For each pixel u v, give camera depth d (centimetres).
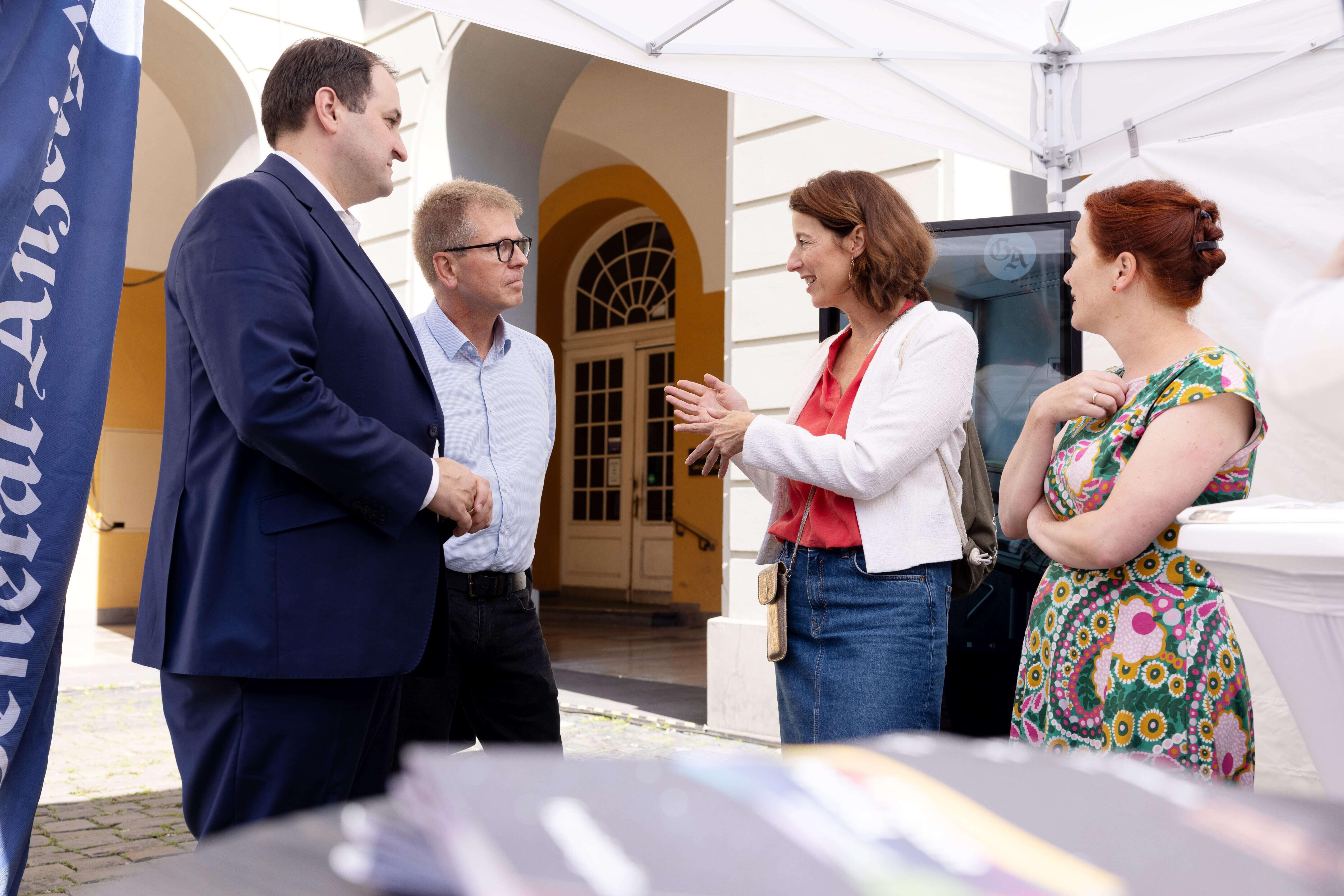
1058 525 154
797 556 188
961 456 203
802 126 475
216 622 154
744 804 19
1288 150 315
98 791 375
